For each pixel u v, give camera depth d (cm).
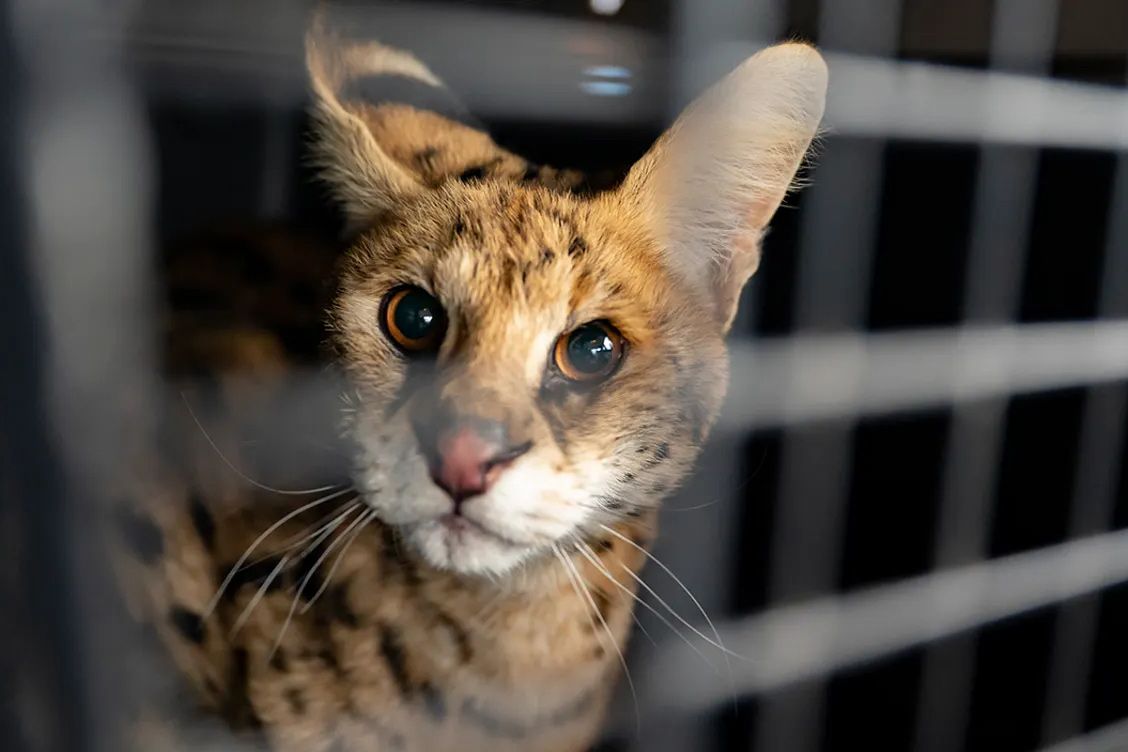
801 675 47
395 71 47
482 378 34
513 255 35
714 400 39
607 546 38
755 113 37
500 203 37
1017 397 51
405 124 43
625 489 37
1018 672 52
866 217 42
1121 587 52
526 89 48
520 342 35
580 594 38
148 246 34
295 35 49
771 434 48
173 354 40
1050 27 44
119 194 28
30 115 26
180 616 40
